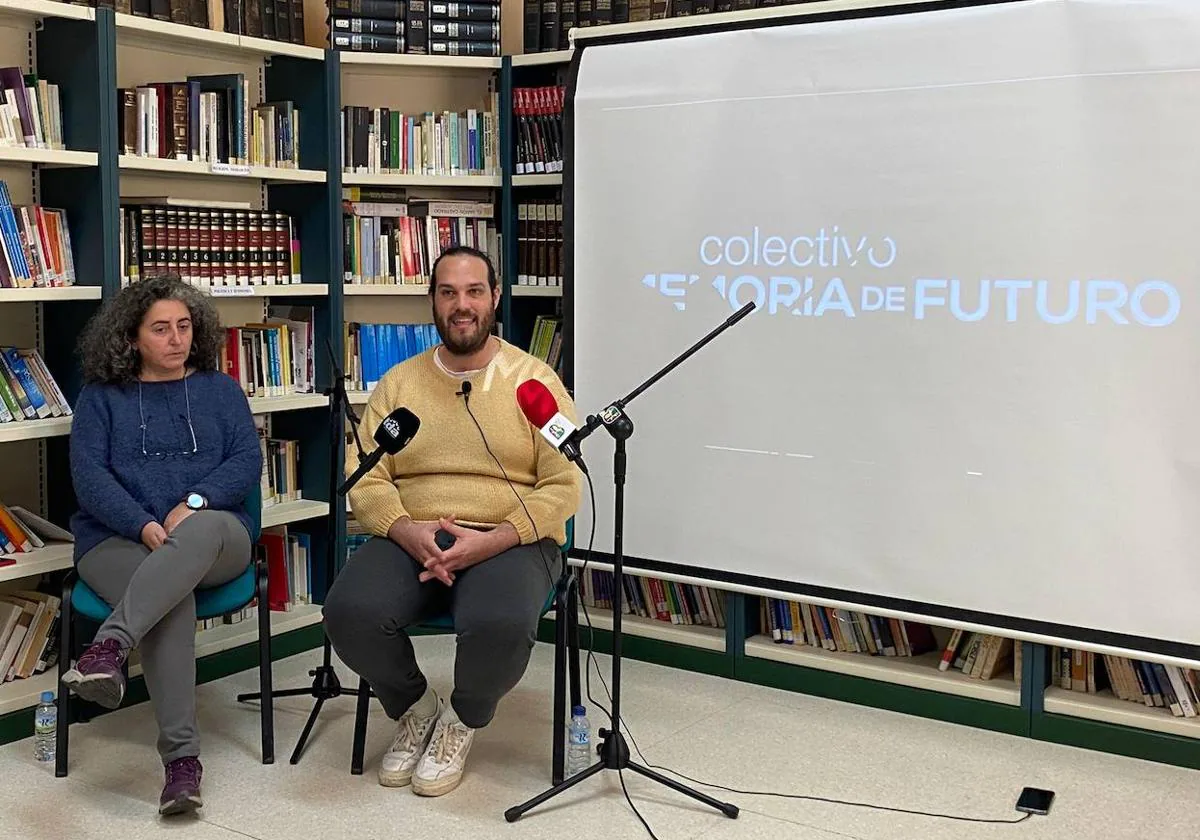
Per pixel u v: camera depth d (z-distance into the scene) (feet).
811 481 11.43
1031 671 10.64
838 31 11.01
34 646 11.00
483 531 9.87
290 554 13.32
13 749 10.34
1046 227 10.12
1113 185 9.82
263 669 10.13
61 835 8.75
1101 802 9.37
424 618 9.68
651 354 12.25
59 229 10.98
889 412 10.96
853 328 11.08
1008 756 10.32
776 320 11.48
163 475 10.22
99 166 10.79
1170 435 9.75
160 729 9.24
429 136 13.39
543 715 11.22
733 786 9.66
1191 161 9.50
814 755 10.32
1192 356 9.62
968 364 10.55
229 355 12.42
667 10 12.26
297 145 13.08
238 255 12.42
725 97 11.61
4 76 10.55
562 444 8.87
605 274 12.44
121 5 11.03
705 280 11.87
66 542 11.19
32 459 11.68
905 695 11.34
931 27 10.54
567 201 12.59
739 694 11.86
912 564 10.97
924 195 10.65
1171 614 9.87
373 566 9.60
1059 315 10.12
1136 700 10.48
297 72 13.02
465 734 9.69
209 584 9.97
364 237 13.33
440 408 10.08
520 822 8.99
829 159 11.10
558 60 12.83
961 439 10.64
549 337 13.47
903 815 9.13
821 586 11.48
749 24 11.53
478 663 9.11
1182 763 10.09
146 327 10.22
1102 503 10.06
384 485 9.98
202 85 12.23
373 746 10.50
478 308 9.86
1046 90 10.03
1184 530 9.76
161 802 8.98
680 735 10.75
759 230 11.54
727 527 11.95
